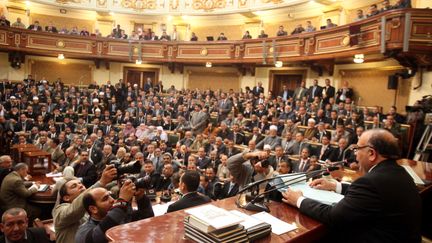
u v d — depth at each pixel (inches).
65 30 573.0
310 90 407.8
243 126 355.6
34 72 595.2
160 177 201.3
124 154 260.5
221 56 512.4
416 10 259.9
